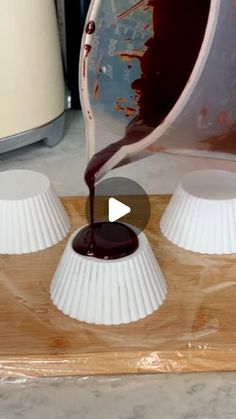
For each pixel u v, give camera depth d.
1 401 0.45
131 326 0.50
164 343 0.49
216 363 0.48
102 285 0.50
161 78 0.59
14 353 0.48
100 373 0.47
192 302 0.53
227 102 0.54
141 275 0.51
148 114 0.57
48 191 0.60
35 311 0.52
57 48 0.82
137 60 0.58
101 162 0.54
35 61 0.77
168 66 0.60
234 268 0.57
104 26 0.55
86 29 0.54
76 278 0.51
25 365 0.47
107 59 0.56
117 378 0.47
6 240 0.59
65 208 0.65
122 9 0.55
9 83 0.76
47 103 0.81
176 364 0.48
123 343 0.49
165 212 0.62
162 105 0.58
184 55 0.60
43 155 0.85
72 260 0.51
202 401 0.45
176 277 0.56
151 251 0.53
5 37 0.73
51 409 0.45
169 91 0.59
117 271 0.50
